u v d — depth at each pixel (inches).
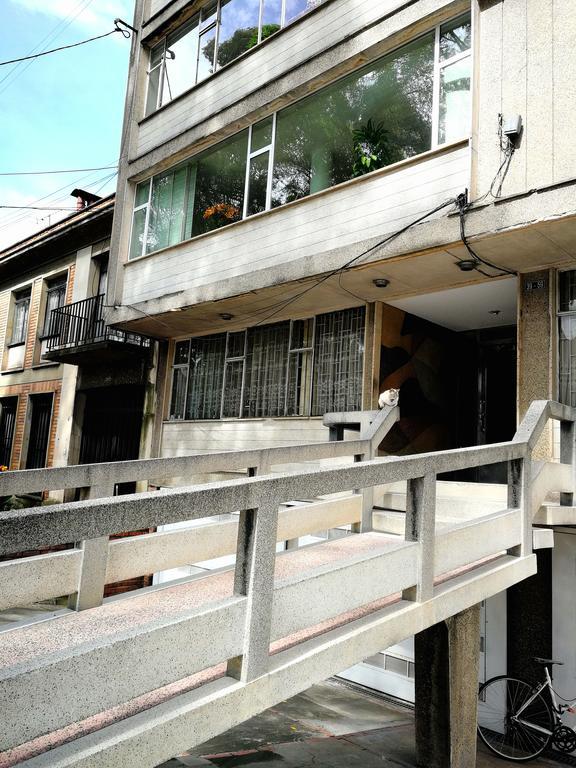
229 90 356.8
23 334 610.9
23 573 123.6
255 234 323.6
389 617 122.2
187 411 412.5
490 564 161.8
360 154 285.4
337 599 110.4
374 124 283.3
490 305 309.1
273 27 339.9
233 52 365.7
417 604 129.6
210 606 90.9
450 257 246.4
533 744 225.8
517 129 219.6
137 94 428.1
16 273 625.6
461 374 362.9
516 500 171.3
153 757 80.7
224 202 354.6
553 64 218.2
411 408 324.5
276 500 98.3
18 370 591.2
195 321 382.0
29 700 68.7
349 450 195.8
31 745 75.2
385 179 267.0
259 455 177.9
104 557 135.6
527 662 243.0
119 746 77.2
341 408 316.2
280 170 321.7
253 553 94.9
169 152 386.6
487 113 232.4
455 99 251.4
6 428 612.7
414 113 268.5
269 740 213.2
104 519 80.3
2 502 498.3
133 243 415.8
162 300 365.4
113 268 412.5
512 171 221.8
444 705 161.2
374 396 301.4
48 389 549.6
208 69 382.3
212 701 88.0
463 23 253.3
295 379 343.3
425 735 163.9
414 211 254.2
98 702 75.0
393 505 212.5
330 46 294.8
